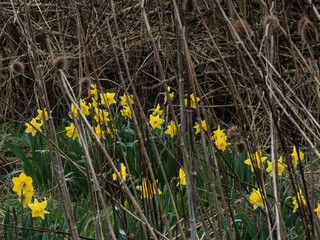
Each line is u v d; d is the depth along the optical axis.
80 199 4.78
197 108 2.10
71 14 7.66
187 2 1.99
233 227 3.64
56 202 4.66
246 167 4.31
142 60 7.35
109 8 7.51
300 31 2.21
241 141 2.82
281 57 6.91
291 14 6.81
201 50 6.42
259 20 6.50
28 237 3.25
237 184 4.22
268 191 3.93
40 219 4.15
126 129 5.45
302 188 2.64
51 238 3.36
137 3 7.56
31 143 5.11
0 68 6.93
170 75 7.54
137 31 6.92
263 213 3.16
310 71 2.06
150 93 7.53
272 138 2.36
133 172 4.95
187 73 2.10
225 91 7.02
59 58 1.98
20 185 2.91
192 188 2.14
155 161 4.81
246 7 5.89
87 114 4.14
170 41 7.54
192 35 6.88
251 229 3.33
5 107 7.58
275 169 2.33
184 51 1.97
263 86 2.18
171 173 4.74
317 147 5.44
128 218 3.45
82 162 4.78
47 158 5.36
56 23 8.29
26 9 2.19
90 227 3.94
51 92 7.79
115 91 7.10
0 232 3.88
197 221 3.95
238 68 6.01
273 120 2.32
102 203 2.11
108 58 7.32
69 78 7.70
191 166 2.17
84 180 4.91
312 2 2.17
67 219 2.33
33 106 7.92
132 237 3.06
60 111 7.68
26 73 7.04
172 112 2.09
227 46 6.69
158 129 5.38
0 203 4.80
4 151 6.36
